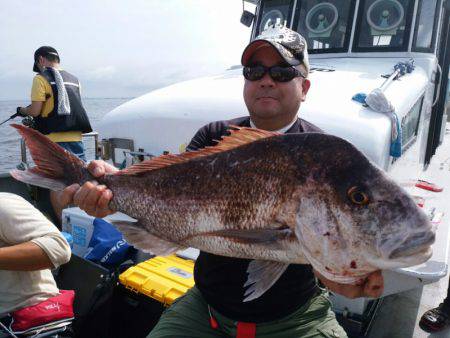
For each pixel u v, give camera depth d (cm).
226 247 74
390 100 140
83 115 255
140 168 82
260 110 93
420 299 177
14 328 108
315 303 93
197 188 76
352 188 65
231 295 89
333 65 191
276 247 70
